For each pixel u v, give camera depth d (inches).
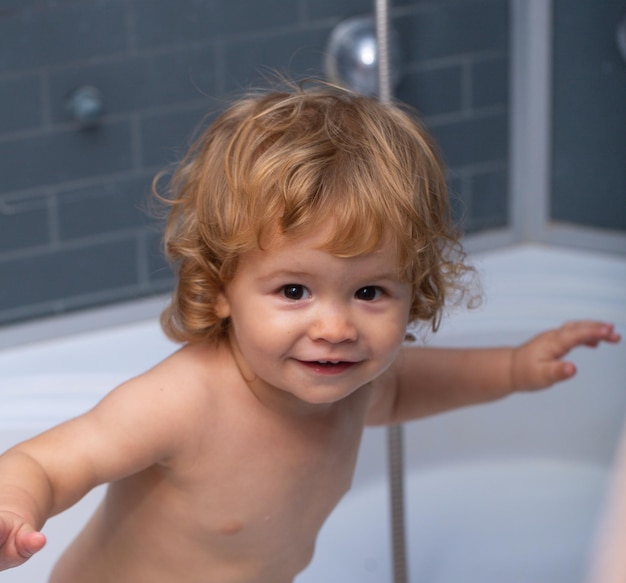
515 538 53.6
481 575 51.8
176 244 29.7
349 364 27.2
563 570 51.6
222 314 29.3
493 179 66.2
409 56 60.2
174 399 28.8
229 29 54.7
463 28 62.1
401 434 43.4
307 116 28.7
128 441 27.8
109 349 53.8
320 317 26.4
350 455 33.1
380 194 26.5
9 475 24.7
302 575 51.8
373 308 27.0
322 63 57.3
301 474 31.3
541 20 64.1
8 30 49.1
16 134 50.8
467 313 55.1
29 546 21.0
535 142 66.2
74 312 55.0
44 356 52.9
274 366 27.3
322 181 26.3
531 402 56.3
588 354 55.6
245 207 26.7
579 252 65.4
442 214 29.9
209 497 30.4
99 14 51.2
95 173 53.4
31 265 53.2
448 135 63.6
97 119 52.4
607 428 55.6
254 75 56.0
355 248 25.8
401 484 43.7
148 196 53.7
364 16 57.8
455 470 56.4
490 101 64.6
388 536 53.7
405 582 44.4
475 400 37.5
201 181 29.0
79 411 47.8
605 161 63.7
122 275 55.8
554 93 65.0
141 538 31.6
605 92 62.9
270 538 32.0
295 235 26.0
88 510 44.9
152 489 30.7
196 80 54.6
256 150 27.7
